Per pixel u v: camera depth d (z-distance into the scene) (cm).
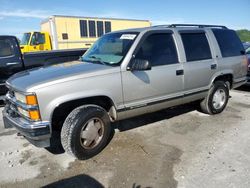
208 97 519
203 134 444
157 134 448
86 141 358
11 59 646
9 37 644
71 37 1513
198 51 480
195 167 338
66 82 330
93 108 358
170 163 349
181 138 430
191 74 461
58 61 723
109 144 411
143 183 307
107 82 359
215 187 295
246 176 315
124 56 382
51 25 1455
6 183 315
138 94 395
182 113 555
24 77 362
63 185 309
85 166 349
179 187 297
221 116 536
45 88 318
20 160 370
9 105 384
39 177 326
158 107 433
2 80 639
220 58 517
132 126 486
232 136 432
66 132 343
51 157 376
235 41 568
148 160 359
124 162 356
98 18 1605
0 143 429
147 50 406
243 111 567
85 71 352
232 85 563
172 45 441
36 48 1398
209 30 516
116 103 375
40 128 320
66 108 361
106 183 310
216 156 365
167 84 427
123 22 1730
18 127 336
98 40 491
